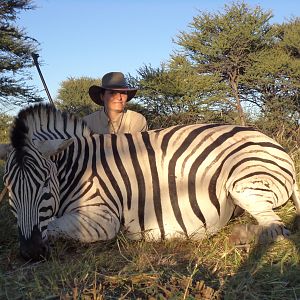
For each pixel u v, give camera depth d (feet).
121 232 11.91
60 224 11.18
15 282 9.35
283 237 11.30
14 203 10.61
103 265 10.41
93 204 11.66
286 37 64.34
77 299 8.33
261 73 60.85
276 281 9.21
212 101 56.85
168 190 12.05
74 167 11.85
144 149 12.34
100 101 16.79
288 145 21.58
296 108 57.11
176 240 11.91
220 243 11.76
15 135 10.76
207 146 12.28
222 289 8.73
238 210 12.75
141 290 8.77
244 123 36.42
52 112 12.28
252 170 11.76
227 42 61.72
